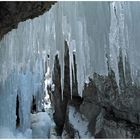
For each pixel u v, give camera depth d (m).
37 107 12.89
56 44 7.57
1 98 9.87
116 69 8.33
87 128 11.56
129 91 9.96
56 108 12.97
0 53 7.69
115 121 10.63
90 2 6.98
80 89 8.30
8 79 9.94
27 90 11.19
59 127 12.97
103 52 7.56
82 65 7.91
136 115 10.14
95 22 7.06
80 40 7.39
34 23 7.45
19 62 8.04
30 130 11.16
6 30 5.48
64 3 7.00
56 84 12.55
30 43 7.69
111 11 7.53
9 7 4.66
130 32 7.85
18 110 11.28
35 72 11.52
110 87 10.49
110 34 7.80
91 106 11.59
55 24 7.28
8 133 9.80
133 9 7.73
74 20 7.02
